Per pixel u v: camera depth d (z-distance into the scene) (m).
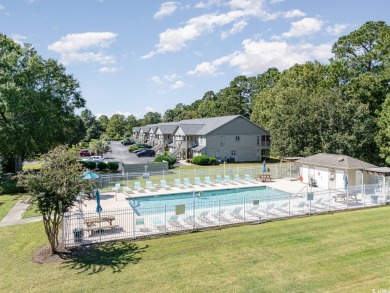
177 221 20.95
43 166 15.98
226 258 15.39
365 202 25.78
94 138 129.62
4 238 18.53
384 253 15.69
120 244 17.30
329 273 13.71
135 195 30.27
